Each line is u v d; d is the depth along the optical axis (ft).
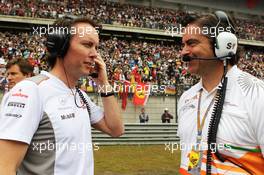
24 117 6.70
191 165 7.13
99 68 9.03
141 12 125.39
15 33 100.83
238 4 146.20
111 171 31.17
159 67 88.84
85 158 7.48
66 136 7.12
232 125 6.58
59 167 7.04
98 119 9.00
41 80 7.27
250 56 119.03
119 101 67.21
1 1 100.42
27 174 7.09
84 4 116.26
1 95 58.75
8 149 6.59
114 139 52.13
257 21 147.64
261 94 6.45
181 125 7.61
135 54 97.81
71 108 7.42
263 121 6.34
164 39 118.93
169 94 72.95
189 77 74.43
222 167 6.68
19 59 11.73
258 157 6.58
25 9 100.68
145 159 38.09
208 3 141.08
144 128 55.62
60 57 7.69
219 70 7.19
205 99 7.24
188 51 7.30
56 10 108.06
